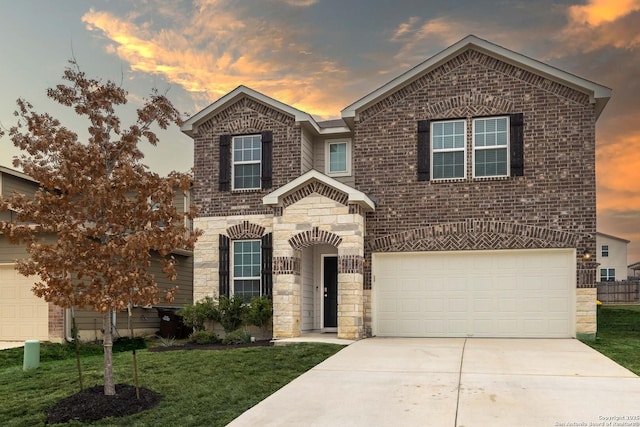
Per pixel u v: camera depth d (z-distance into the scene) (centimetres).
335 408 871
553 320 1539
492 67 1620
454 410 843
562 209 1542
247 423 819
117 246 891
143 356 1313
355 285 1537
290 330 1567
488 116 1617
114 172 923
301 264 1658
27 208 884
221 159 1836
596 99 1538
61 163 894
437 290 1620
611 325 1936
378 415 831
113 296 899
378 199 1667
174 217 952
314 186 1594
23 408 920
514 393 927
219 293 1786
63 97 935
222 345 1502
